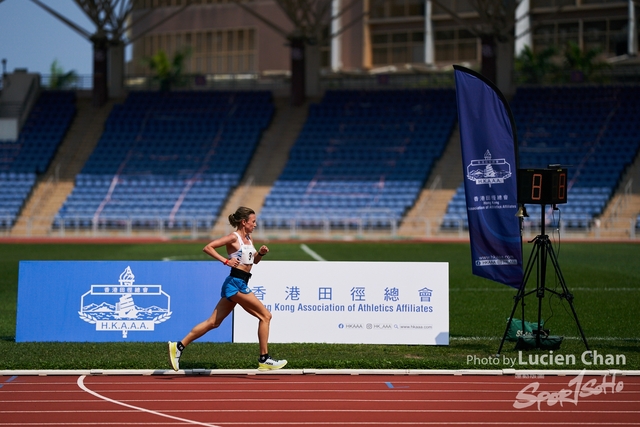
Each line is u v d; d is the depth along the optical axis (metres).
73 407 13.45
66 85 86.88
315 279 19.53
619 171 60.00
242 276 15.93
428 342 19.31
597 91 68.62
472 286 31.20
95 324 19.59
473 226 18.77
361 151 67.44
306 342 19.44
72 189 66.81
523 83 74.00
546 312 24.94
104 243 54.47
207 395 14.37
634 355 17.81
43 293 19.67
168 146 70.62
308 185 64.69
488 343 19.66
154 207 63.72
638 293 28.80
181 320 19.59
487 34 67.44
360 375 16.16
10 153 70.31
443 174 63.94
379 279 19.48
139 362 16.81
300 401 13.93
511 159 18.59
